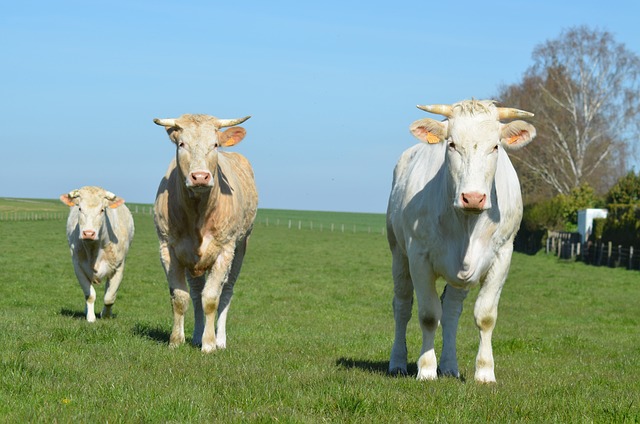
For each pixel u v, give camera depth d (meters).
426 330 8.48
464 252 7.91
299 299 23.06
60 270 29.17
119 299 21.06
